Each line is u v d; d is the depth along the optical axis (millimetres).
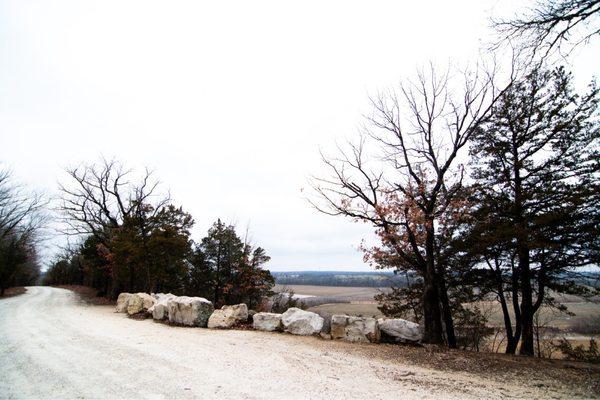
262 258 32156
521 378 7855
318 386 6695
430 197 13227
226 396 5910
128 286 37219
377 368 8344
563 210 11547
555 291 13844
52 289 54625
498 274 15055
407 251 14406
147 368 7590
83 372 7250
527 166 14031
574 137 13094
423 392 6609
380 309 19688
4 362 8125
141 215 29812
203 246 33938
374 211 13320
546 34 6832
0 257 39219
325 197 14055
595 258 12094
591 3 6047
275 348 10219
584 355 12062
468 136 13320
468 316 17609
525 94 14016
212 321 14438
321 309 27703
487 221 13586
